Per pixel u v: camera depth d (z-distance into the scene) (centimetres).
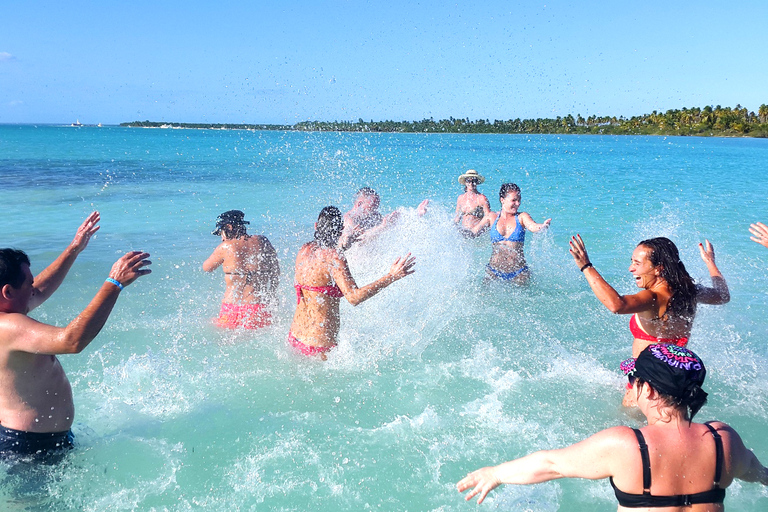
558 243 1011
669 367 247
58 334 303
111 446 377
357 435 399
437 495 334
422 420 417
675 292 402
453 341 575
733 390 462
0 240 989
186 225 1195
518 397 455
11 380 324
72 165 2722
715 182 2134
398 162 3017
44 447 341
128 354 528
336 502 328
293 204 1492
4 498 323
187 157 3362
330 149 3919
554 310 674
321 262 513
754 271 821
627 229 1140
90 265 827
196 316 637
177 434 396
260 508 322
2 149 4134
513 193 757
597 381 485
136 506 322
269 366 511
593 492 334
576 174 2455
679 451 241
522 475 264
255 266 601
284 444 387
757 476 255
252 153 3753
